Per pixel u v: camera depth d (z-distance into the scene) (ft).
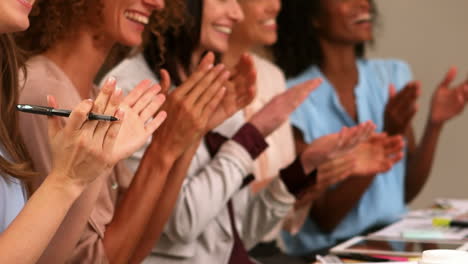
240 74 6.85
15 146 5.32
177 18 7.34
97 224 5.88
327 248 10.37
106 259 5.85
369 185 10.99
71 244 5.34
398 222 9.00
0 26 4.58
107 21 6.02
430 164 12.30
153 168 6.20
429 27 18.17
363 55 12.69
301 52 11.88
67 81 5.80
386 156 9.52
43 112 4.26
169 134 6.23
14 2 4.54
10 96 5.27
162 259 7.28
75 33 6.02
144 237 6.54
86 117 4.22
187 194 7.11
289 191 8.36
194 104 6.25
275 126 7.63
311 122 11.51
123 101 4.87
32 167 5.51
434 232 7.88
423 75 18.22
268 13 9.25
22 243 4.20
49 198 4.28
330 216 11.06
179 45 7.68
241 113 8.61
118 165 6.89
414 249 7.04
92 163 4.33
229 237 7.63
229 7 7.86
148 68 7.54
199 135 6.41
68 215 5.27
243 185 7.65
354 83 12.07
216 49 7.96
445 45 18.19
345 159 8.68
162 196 6.53
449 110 11.92
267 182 8.92
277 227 9.48
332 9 11.58
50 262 5.28
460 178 18.24
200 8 7.70
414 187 12.48
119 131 4.69
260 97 9.91
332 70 11.94
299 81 11.89
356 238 7.66
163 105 6.28
